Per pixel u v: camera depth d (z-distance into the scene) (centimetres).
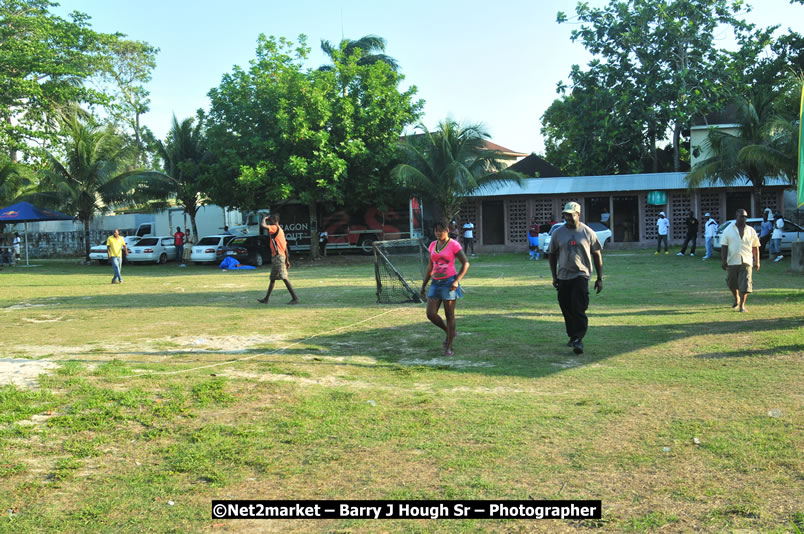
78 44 3659
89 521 344
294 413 535
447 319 777
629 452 432
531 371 679
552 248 784
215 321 1093
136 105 5162
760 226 2397
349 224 3416
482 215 3450
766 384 595
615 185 3250
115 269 2064
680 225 3216
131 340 902
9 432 480
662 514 342
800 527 322
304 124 2753
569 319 777
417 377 662
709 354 736
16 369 686
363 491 379
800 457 414
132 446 462
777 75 3681
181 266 3056
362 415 527
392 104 3022
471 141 2988
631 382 621
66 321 1126
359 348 833
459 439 466
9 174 3612
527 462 420
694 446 439
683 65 3644
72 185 3434
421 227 3372
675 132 3769
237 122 3038
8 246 3475
